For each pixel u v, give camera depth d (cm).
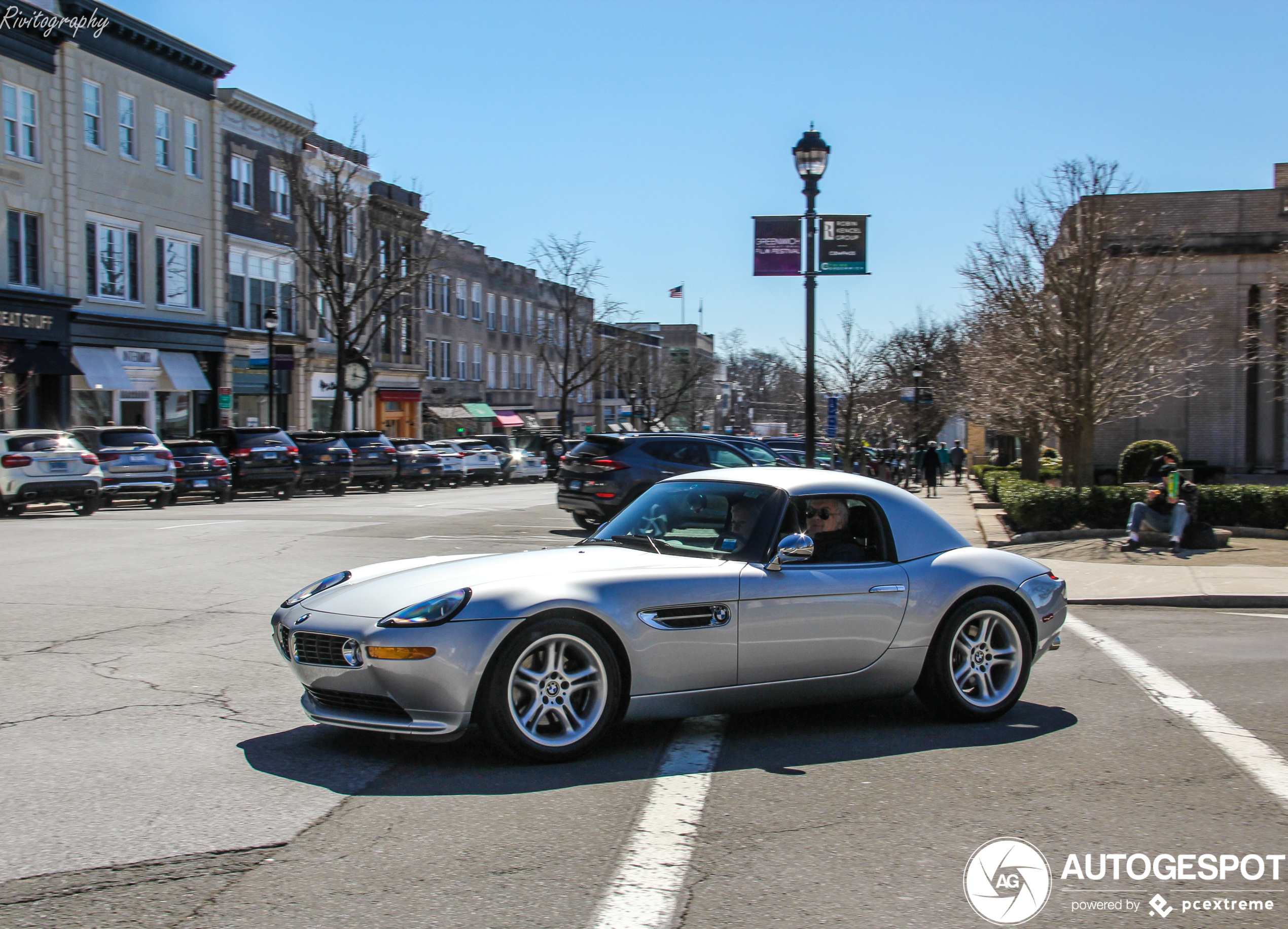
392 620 526
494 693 524
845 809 490
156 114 3762
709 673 579
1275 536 1708
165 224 3809
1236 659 872
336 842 437
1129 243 2331
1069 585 1283
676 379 8062
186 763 543
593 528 1938
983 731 638
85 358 3434
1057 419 2141
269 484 3023
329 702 553
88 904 375
